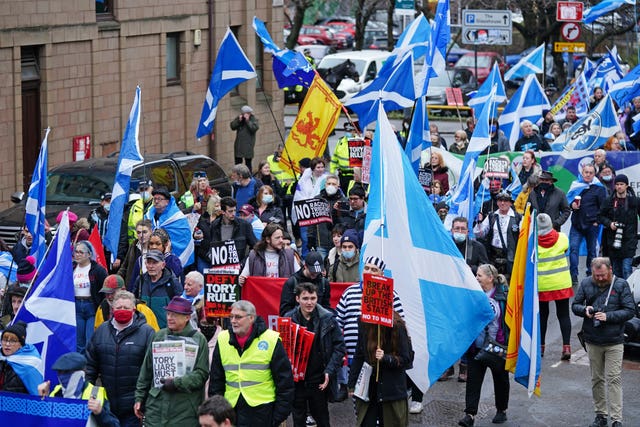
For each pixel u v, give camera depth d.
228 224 20.84
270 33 41.75
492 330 16.95
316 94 25.22
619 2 43.19
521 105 33.47
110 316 16.00
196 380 13.66
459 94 33.25
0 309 18.41
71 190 25.58
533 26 60.53
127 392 14.39
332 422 17.08
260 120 41.62
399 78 25.33
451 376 19.56
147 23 34.97
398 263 16.64
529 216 16.78
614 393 16.80
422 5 52.81
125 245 21.31
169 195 20.88
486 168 24.34
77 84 32.50
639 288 20.55
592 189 25.52
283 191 28.88
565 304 20.52
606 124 30.20
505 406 17.22
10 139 30.08
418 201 16.69
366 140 23.94
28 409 13.22
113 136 34.12
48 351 15.09
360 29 60.31
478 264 19.80
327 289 16.97
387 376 14.80
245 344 13.79
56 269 15.10
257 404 13.78
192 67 37.62
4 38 29.53
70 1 31.75
